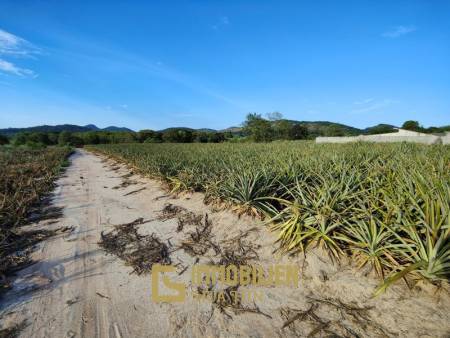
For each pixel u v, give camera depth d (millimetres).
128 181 9688
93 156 25625
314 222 3492
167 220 5223
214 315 2486
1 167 13055
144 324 2383
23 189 8078
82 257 3756
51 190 8445
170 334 2258
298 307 2537
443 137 20609
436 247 2295
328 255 3201
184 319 2438
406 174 3959
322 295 2668
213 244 3982
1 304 2699
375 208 3283
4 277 3193
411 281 2584
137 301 2717
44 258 3740
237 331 2279
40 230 4844
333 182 4176
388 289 2557
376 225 3203
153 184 8336
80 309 2602
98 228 4945
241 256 3559
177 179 7109
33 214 5867
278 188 4676
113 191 8227
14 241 4328
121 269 3404
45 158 18797
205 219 4922
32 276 3242
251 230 4137
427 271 2428
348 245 3268
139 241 4285
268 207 4250
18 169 12312
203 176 6652
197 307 2607
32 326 2371
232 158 9094
